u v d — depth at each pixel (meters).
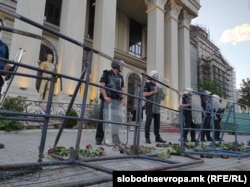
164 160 3.28
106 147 4.64
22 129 7.32
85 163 2.61
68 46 12.42
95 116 9.81
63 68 12.06
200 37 37.91
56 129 8.27
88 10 19.59
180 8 20.47
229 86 47.47
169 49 19.05
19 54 4.08
